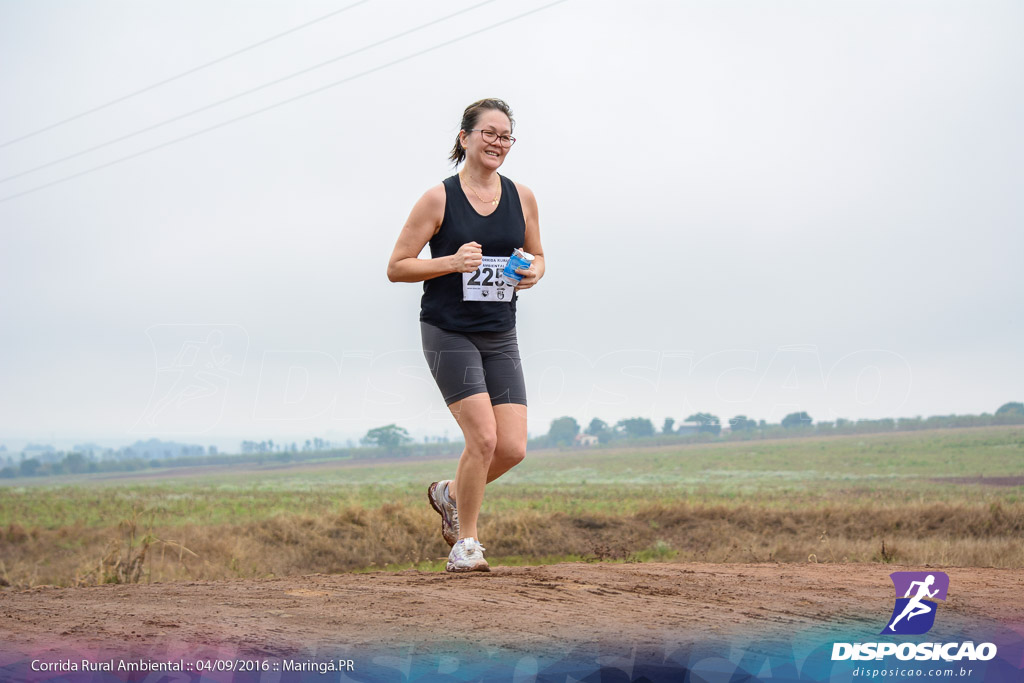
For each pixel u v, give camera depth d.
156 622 2.57
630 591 3.29
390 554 18.44
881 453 56.16
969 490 28.59
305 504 37.16
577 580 3.62
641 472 57.03
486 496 36.22
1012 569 4.60
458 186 4.12
